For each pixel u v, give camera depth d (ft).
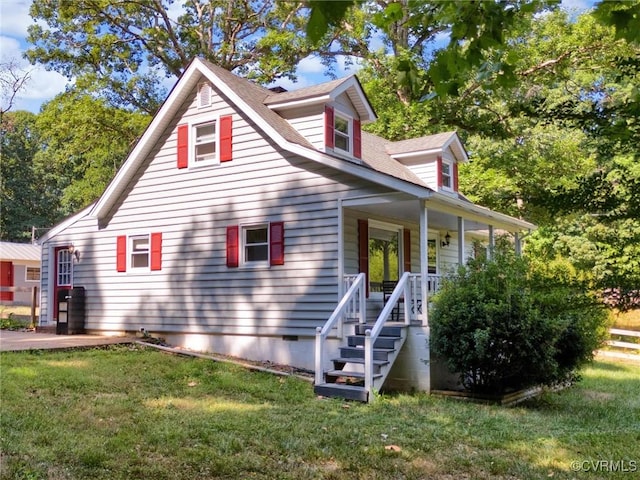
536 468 17.83
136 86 86.43
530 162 70.23
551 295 9.33
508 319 29.22
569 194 9.02
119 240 46.80
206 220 42.55
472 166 72.49
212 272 41.86
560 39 69.97
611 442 21.26
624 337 62.80
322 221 37.55
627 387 38.19
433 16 9.98
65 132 80.07
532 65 70.74
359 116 45.03
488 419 24.97
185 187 43.75
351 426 22.41
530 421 25.13
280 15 83.30
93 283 48.03
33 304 53.93
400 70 11.21
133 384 28.50
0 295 92.68
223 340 40.93
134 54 86.69
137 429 20.18
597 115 8.77
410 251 49.88
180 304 43.11
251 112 39.88
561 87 74.84
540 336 28.86
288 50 81.92
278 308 38.73
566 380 34.09
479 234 63.31
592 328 32.94
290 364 37.93
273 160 39.93
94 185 102.17
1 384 25.90
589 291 9.13
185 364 34.65
